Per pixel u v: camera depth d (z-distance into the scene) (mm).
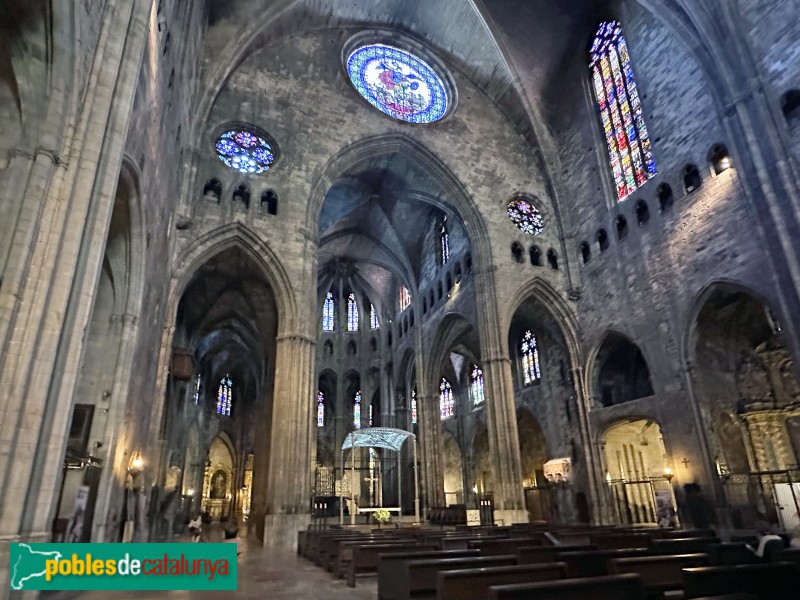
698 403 20531
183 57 18609
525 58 31344
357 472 43125
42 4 7566
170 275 20844
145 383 16891
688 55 22812
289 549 18531
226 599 8547
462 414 42406
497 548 10258
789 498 18641
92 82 8883
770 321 20656
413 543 11109
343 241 43312
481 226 28969
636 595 4875
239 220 23078
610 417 24938
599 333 26453
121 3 9727
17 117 8219
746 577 5293
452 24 31625
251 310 29438
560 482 28344
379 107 30016
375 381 46781
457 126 31516
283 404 21281
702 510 19578
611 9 28312
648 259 23859
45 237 7672
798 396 19781
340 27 30562
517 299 27906
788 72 17859
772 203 17375
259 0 25453
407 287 40781
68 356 7699
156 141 14305
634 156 26016
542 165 32062
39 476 7078
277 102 26688
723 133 20406
